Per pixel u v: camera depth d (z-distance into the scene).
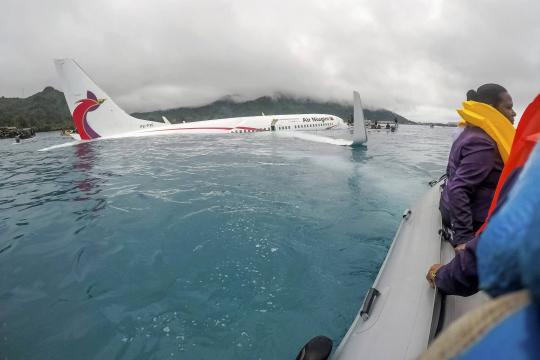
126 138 26.77
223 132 31.75
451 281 2.29
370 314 2.81
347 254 5.34
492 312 0.64
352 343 2.55
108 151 18.84
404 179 10.95
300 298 4.16
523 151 1.53
